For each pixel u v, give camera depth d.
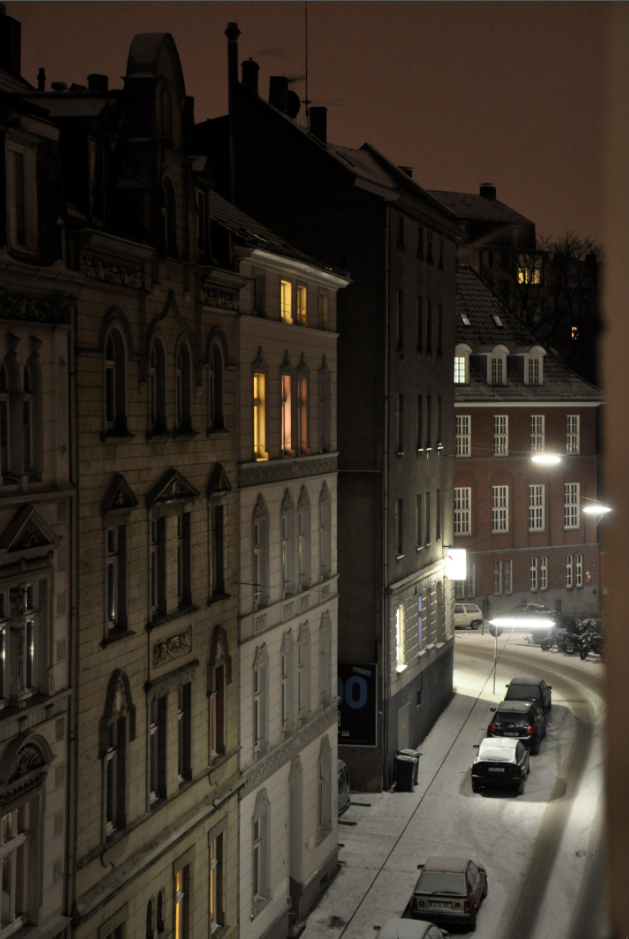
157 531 20.72
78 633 17.36
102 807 18.19
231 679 23.69
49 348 16.64
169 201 20.92
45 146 16.47
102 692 18.20
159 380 20.67
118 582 19.05
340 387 37.19
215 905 23.02
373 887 28.69
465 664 56.03
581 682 51.94
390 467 37.47
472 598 67.38
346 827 33.06
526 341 71.06
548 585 70.62
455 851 30.95
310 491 29.00
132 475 19.31
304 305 28.95
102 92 20.20
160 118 20.33
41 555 16.33
